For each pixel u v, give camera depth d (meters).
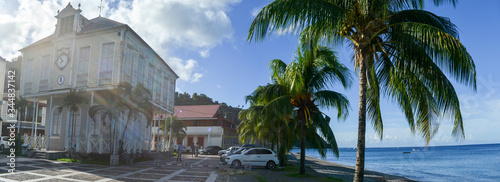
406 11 8.84
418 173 29.28
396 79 9.45
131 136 22.23
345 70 14.59
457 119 7.65
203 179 12.32
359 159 8.52
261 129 19.98
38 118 32.78
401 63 8.94
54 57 21.09
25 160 16.58
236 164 18.53
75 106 19.03
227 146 47.34
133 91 18.89
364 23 8.53
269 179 12.78
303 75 14.29
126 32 19.73
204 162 22.52
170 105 29.59
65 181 10.02
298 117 15.22
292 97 14.53
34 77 21.83
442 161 53.78
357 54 9.20
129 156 19.14
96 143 19.77
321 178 13.57
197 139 46.22
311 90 14.98
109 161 18.62
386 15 8.68
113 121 20.64
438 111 8.60
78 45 20.48
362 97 8.62
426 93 8.94
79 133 20.58
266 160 18.62
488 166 39.66
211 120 46.53
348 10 8.64
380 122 10.16
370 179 19.59
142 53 22.44
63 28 21.09
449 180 22.83
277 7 7.97
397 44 8.47
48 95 21.38
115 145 19.75
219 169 16.97
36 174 11.36
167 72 28.64
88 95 21.22
